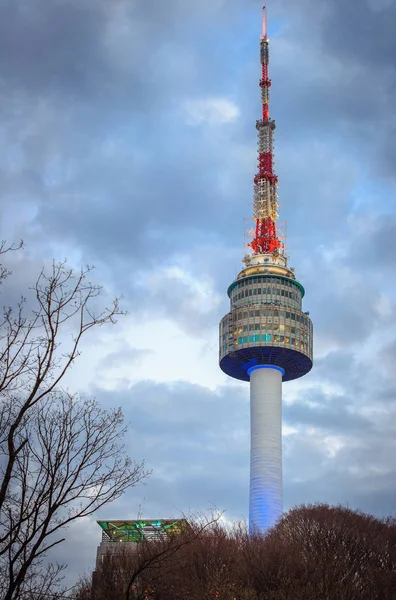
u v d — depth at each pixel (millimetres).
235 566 102812
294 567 100688
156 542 86875
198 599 76438
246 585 96750
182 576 67500
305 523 154125
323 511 160750
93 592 75125
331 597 89562
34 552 24578
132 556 85250
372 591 102938
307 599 87875
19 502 25750
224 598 87188
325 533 139750
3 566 25750
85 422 27578
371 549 131750
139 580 50500
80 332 27078
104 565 82000
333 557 110562
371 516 166500
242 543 125062
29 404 25031
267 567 100062
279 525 169250
